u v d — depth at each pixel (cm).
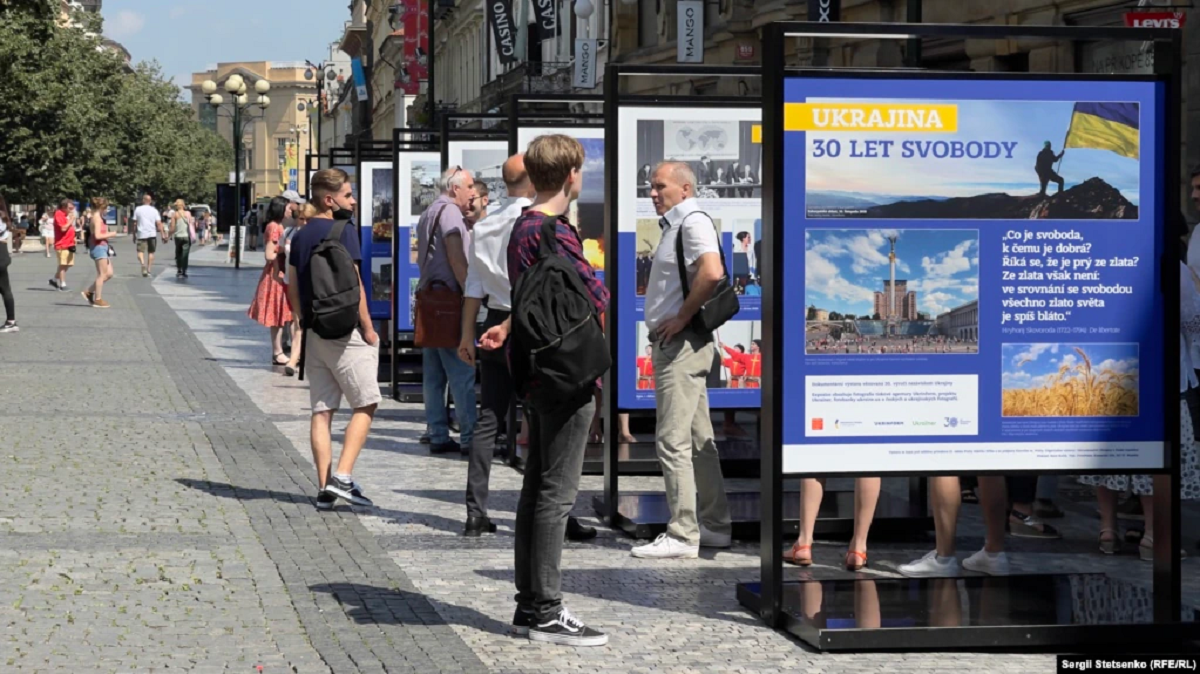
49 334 2311
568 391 631
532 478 658
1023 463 654
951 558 778
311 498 995
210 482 1037
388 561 804
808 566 812
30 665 591
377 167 1886
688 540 840
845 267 641
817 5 2005
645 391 995
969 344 649
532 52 4031
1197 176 870
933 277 645
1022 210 648
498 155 1423
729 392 1055
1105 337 656
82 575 747
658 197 823
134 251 7556
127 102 8394
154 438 1242
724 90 2789
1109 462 659
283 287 1891
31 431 1255
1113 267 655
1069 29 634
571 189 688
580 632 643
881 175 640
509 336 647
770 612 677
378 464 1170
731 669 607
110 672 586
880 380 646
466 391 1155
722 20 2791
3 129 6200
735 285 1045
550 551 644
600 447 1228
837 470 646
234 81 5228
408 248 1647
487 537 883
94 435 1245
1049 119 648
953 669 609
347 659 608
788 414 644
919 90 639
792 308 640
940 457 650
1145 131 654
